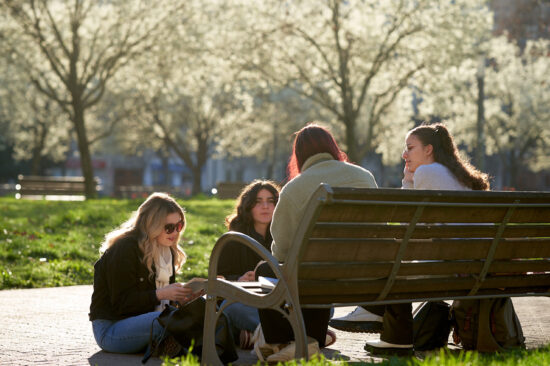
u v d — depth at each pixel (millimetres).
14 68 53969
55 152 91438
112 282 7973
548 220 7367
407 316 7664
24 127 91500
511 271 7473
